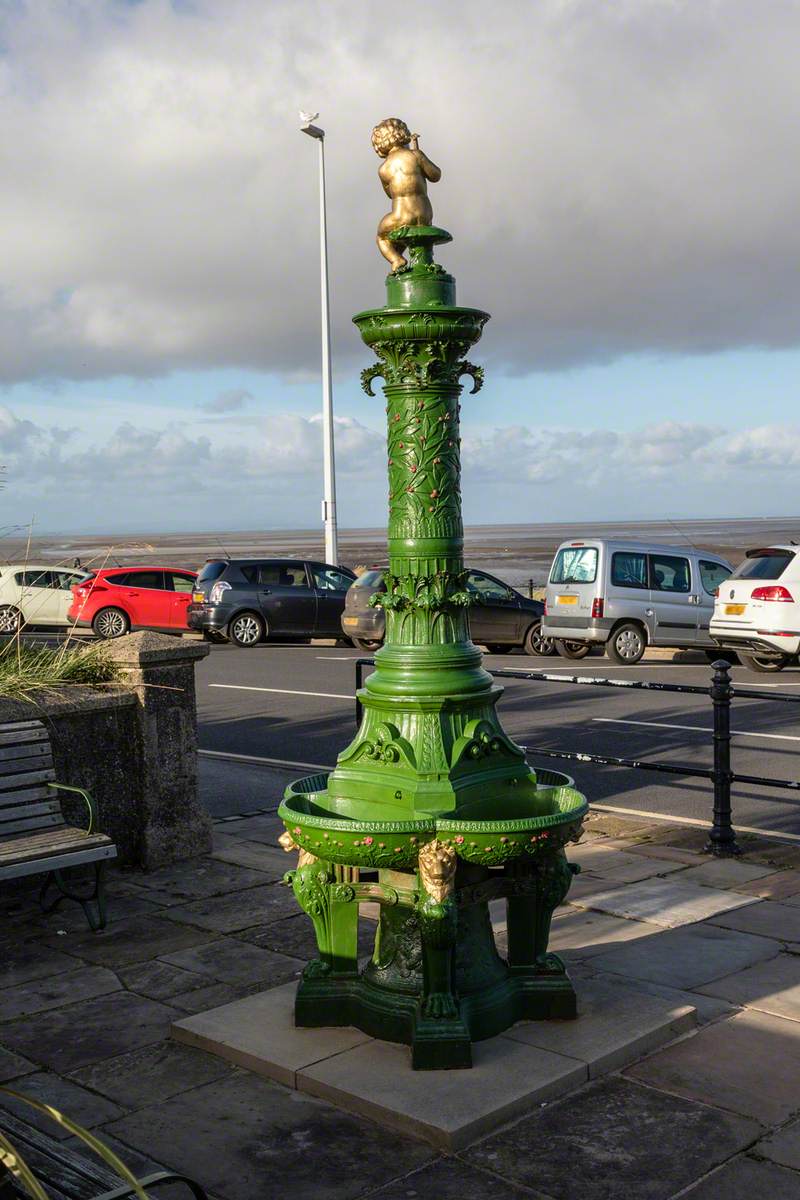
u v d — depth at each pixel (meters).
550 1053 4.17
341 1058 4.19
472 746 4.36
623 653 19.05
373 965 4.48
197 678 16.97
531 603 21.17
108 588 23.28
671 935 5.63
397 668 4.40
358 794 4.42
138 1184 2.17
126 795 6.97
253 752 11.20
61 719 6.63
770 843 7.43
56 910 6.21
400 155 4.45
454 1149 3.67
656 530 189.62
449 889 4.08
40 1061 4.37
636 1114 3.86
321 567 23.36
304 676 17.06
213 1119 3.90
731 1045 4.37
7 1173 2.72
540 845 4.15
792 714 13.09
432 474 4.41
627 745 11.20
